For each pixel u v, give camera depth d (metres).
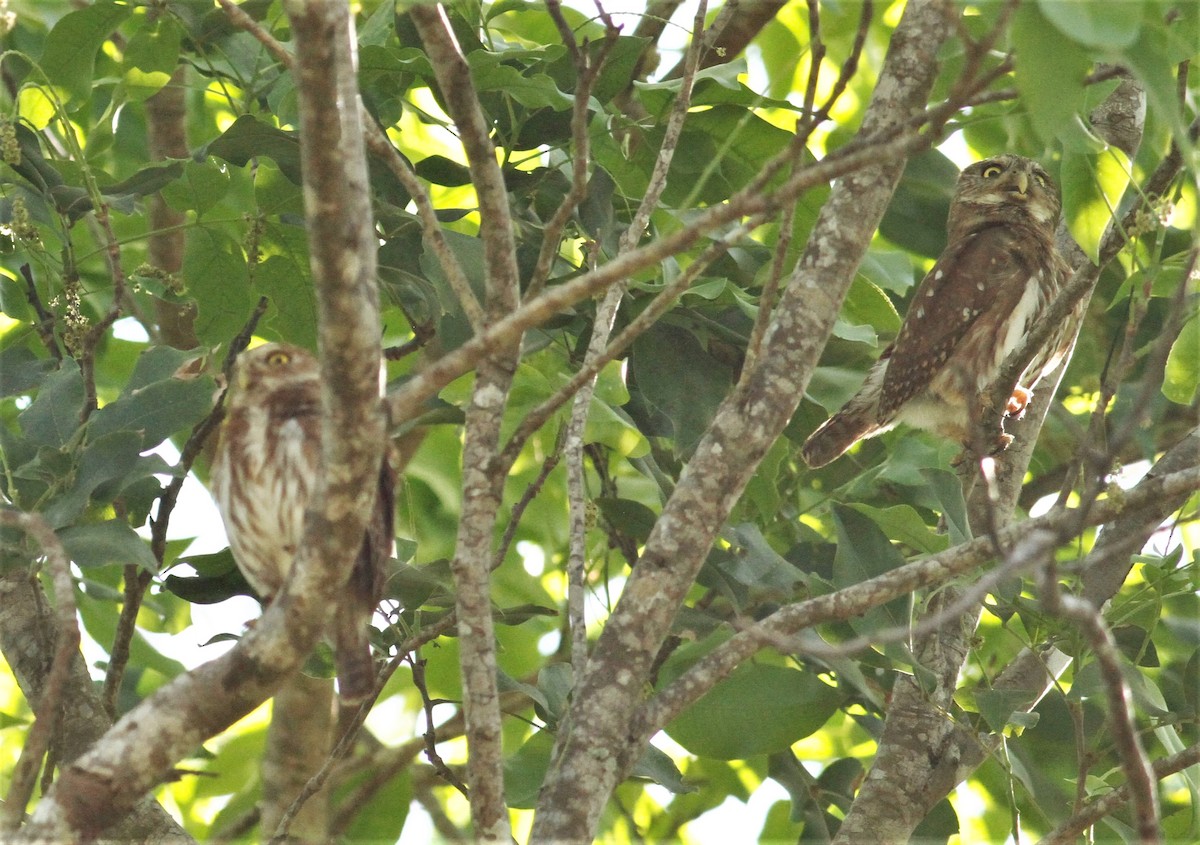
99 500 8.68
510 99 10.74
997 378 10.44
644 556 8.37
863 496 13.05
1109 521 8.19
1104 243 9.32
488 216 7.96
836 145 14.50
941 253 14.98
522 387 11.43
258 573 8.69
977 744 10.11
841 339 11.74
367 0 12.01
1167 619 11.22
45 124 12.39
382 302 12.26
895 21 16.16
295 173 10.19
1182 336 9.26
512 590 14.88
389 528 8.17
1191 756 9.20
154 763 6.21
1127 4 4.95
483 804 7.37
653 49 13.04
